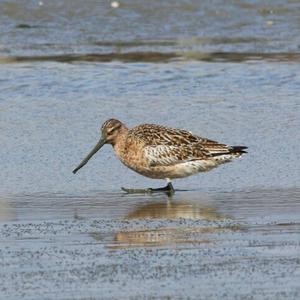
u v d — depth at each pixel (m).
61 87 32.84
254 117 29.28
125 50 37.88
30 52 37.28
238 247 18.31
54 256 17.84
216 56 37.19
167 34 40.41
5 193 22.69
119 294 16.02
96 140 27.14
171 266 17.28
